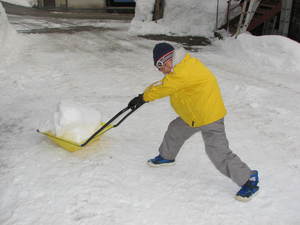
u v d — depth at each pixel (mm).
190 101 3059
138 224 2861
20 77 6402
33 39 9484
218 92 3102
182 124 3396
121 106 5301
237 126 4836
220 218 2988
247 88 6277
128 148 4039
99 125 3939
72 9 16250
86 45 9383
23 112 4996
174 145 3543
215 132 3115
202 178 3549
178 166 3736
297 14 9836
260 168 3785
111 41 10102
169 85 2965
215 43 10352
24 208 2992
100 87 6168
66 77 6605
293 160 4008
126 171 3568
